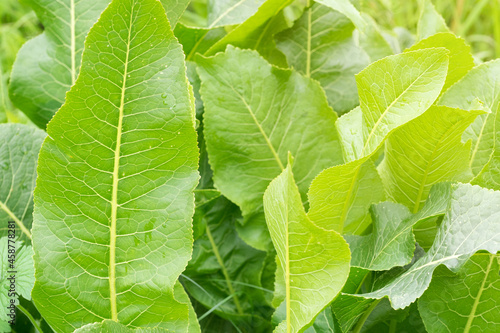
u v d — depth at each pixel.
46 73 1.31
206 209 1.31
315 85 1.33
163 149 1.13
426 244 1.25
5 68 2.42
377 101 1.16
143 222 1.14
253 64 1.31
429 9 1.43
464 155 1.21
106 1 1.31
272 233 1.13
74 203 1.13
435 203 1.17
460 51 1.28
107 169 1.13
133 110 1.12
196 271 1.37
